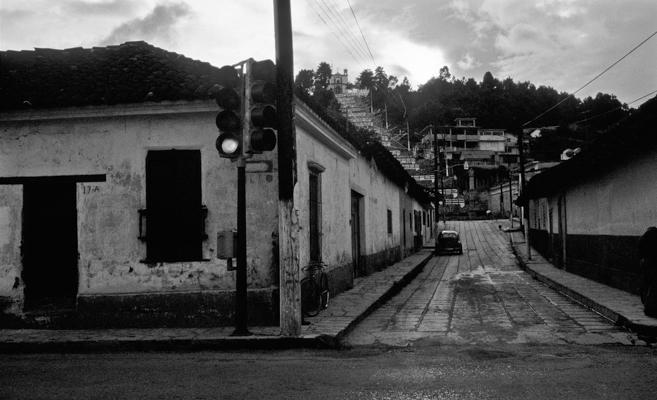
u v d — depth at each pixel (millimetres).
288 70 8875
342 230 15609
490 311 12242
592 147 12945
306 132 12258
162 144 10133
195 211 10109
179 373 6664
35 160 10289
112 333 9336
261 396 5551
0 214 10289
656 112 9523
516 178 69625
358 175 18609
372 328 10180
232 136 8727
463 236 51750
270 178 9969
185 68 10367
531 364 6957
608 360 7164
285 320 8711
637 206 13031
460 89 115500
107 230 10141
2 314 10117
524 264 25125
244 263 8883
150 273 10055
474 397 5402
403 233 31016
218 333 9055
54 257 10500
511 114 106938
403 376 6363
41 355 8219
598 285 15633
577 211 19203
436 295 15594
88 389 5953
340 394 5586
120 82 10062
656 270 9828
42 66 10711
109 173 10180
